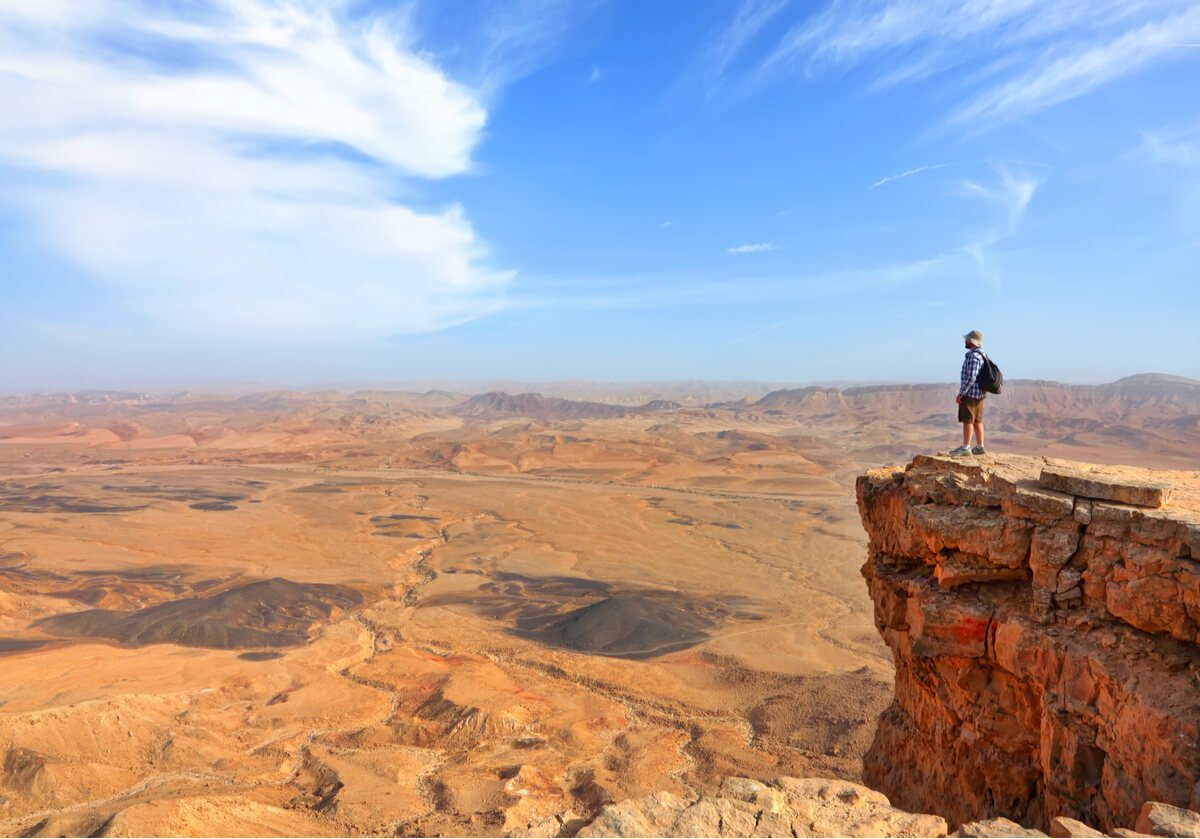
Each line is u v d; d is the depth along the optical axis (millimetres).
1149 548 11703
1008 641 13750
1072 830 8766
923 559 16172
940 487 15617
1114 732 11625
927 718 16688
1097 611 12555
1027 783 14008
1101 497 12867
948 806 15680
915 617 15977
